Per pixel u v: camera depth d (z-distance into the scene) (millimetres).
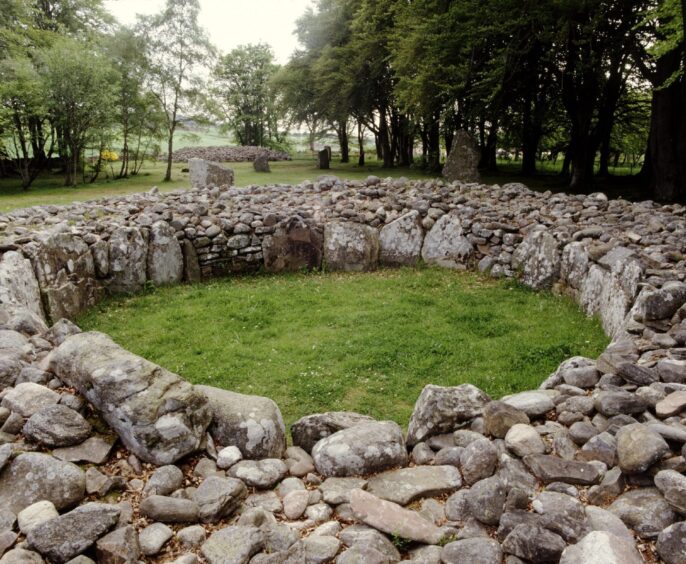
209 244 9352
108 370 3227
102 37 26594
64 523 2398
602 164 25234
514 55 16156
